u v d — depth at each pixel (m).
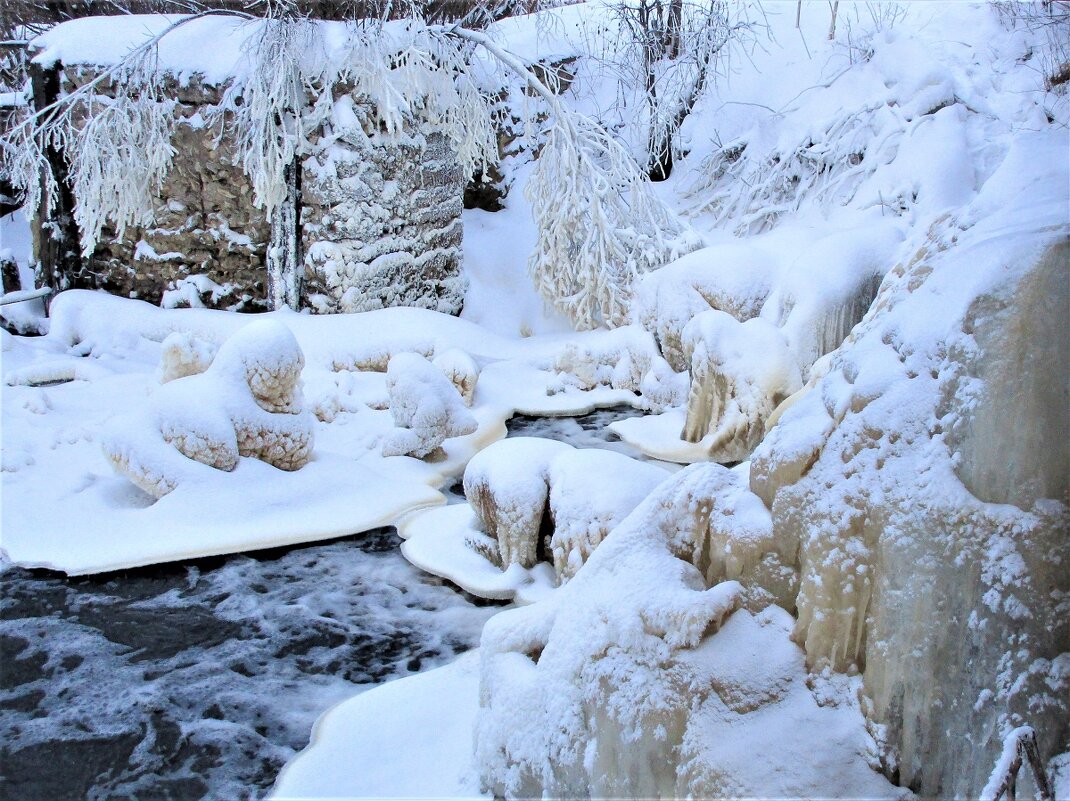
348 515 7.53
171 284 12.02
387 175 11.53
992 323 3.00
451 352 9.90
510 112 14.74
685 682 3.38
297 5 10.96
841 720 3.21
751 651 3.39
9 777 4.78
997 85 13.82
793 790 3.06
